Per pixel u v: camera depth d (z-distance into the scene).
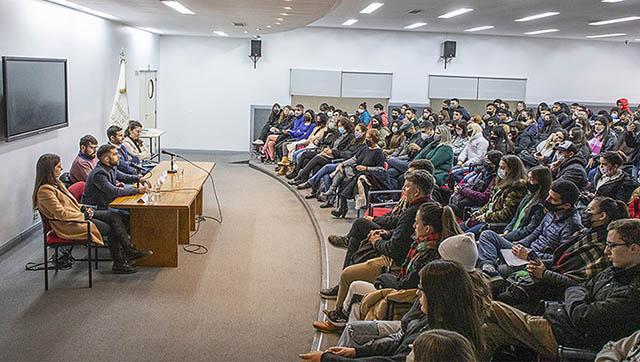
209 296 5.11
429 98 14.70
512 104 14.92
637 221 2.87
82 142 6.59
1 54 5.92
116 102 10.19
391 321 3.32
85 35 8.49
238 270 5.83
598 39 14.43
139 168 7.87
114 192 5.83
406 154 9.07
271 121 13.19
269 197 9.38
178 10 7.76
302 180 9.66
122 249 5.66
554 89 14.96
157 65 13.92
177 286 5.32
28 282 5.27
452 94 14.70
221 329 4.44
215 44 14.16
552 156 8.04
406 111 11.52
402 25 12.55
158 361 3.90
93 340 4.18
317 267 6.00
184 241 6.61
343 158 9.05
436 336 1.69
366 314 3.70
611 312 2.74
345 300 4.22
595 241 3.56
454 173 8.09
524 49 14.73
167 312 4.73
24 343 4.09
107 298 4.97
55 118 7.22
